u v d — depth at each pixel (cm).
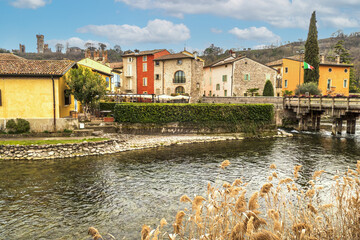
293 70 5562
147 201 1211
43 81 2355
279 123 4081
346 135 3384
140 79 5753
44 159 1934
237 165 1856
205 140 2888
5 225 985
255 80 5109
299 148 2506
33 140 2173
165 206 1158
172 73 5222
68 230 956
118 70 5600
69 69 2661
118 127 2897
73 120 2430
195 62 5156
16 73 2273
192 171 1695
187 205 1163
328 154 2239
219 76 5462
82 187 1380
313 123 3809
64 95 2605
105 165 1806
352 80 7094
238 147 2544
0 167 1720
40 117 2369
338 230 523
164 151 2311
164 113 3061
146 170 1706
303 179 1524
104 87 2766
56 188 1359
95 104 2842
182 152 2278
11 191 1310
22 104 2350
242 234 362
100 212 1101
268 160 2012
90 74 2656
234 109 3312
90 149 2159
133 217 1058
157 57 5575
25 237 909
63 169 1691
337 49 7525
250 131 3297
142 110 2980
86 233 936
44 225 989
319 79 5469
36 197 1243
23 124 2320
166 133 3084
